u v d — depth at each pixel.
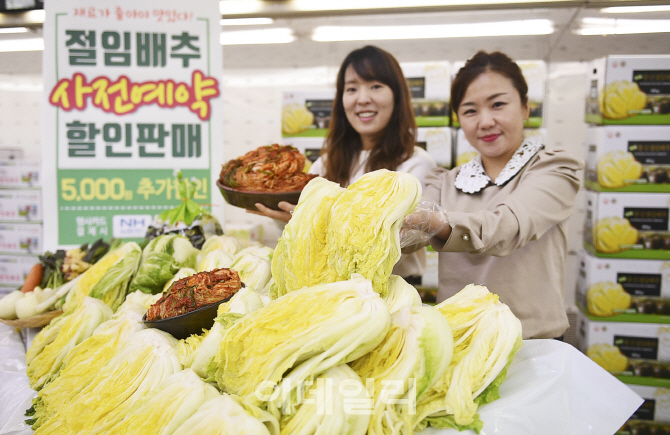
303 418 0.74
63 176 2.15
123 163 2.17
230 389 0.81
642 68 2.21
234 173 1.79
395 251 0.93
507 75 1.64
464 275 1.70
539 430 0.87
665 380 2.27
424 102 2.39
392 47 3.40
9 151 3.50
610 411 0.91
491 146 1.70
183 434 0.73
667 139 2.23
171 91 2.16
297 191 1.69
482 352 0.87
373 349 0.83
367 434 0.76
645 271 2.29
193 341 1.01
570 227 3.24
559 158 1.52
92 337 1.14
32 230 2.99
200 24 2.15
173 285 1.17
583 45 3.12
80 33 2.10
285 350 0.76
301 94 2.49
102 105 2.14
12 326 1.73
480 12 2.95
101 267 1.64
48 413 1.02
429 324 0.80
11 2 2.54
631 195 2.27
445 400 0.82
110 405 0.92
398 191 0.93
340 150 2.28
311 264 0.98
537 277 1.59
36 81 3.91
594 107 2.41
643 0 2.19
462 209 1.75
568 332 2.91
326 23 3.24
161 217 2.06
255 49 3.67
